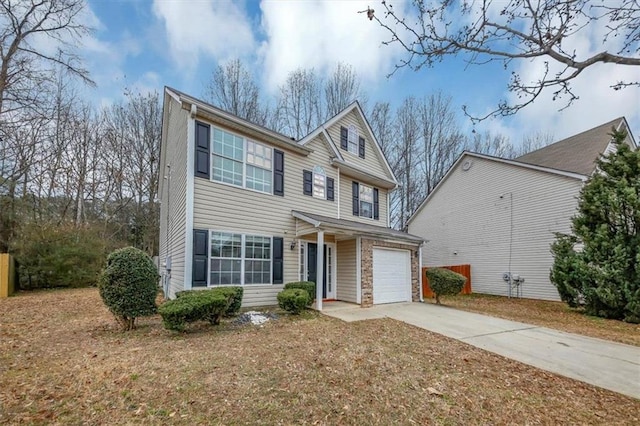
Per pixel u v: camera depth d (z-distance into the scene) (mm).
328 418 3367
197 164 8867
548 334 7586
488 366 5254
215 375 4316
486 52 3186
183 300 6703
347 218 13977
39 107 14406
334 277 12414
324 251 12273
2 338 6129
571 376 4945
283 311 9219
